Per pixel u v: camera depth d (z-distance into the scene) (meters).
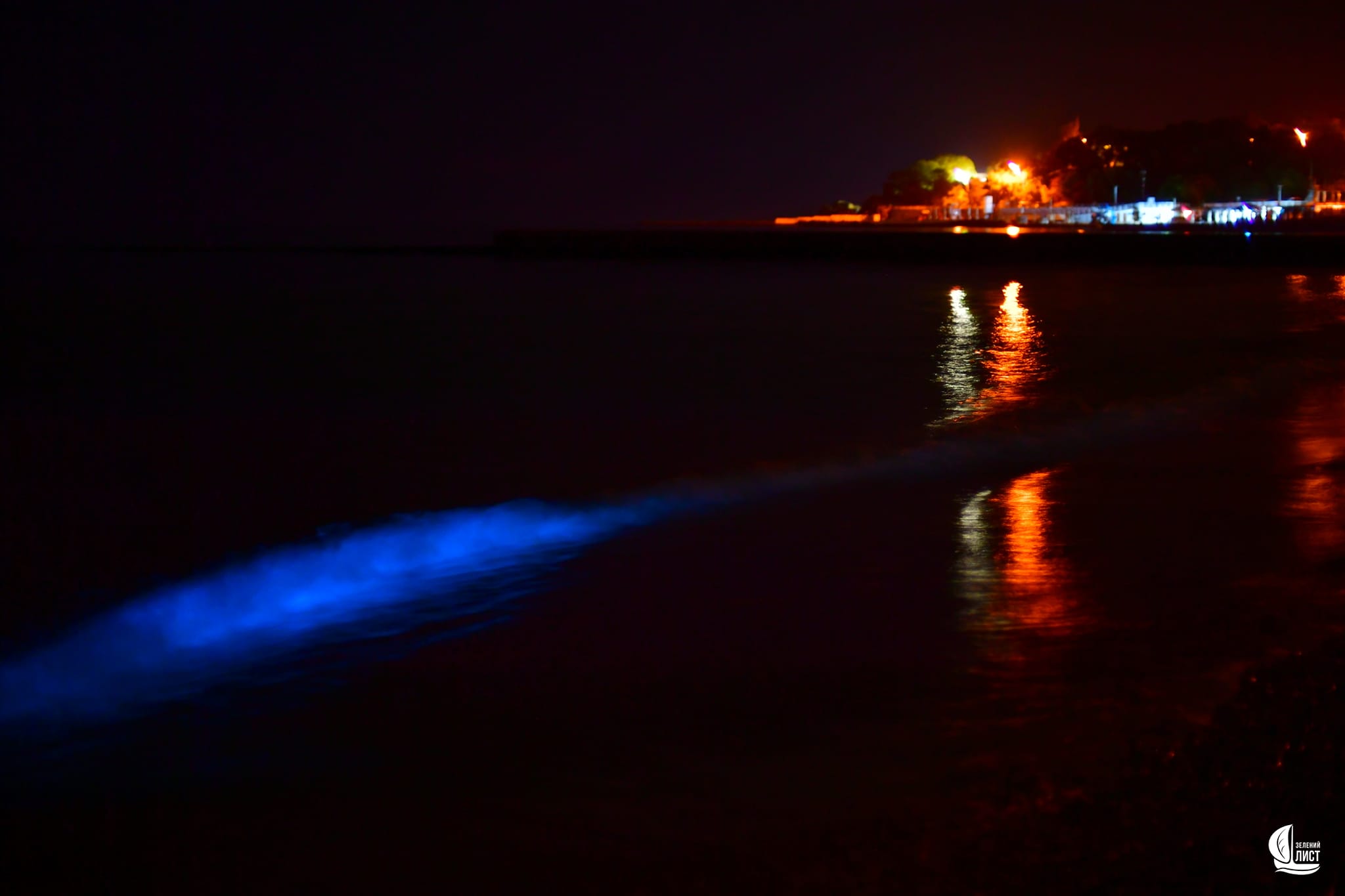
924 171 138.00
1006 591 5.39
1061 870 2.96
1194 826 3.12
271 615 5.54
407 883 3.11
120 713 4.33
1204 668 4.27
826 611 5.21
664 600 5.51
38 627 5.45
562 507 7.73
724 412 12.17
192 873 3.22
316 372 16.72
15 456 10.24
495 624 5.25
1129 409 11.59
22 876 3.21
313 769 3.81
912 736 3.81
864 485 8.12
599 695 4.32
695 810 3.40
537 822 3.39
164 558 6.77
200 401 13.83
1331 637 4.55
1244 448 9.22
